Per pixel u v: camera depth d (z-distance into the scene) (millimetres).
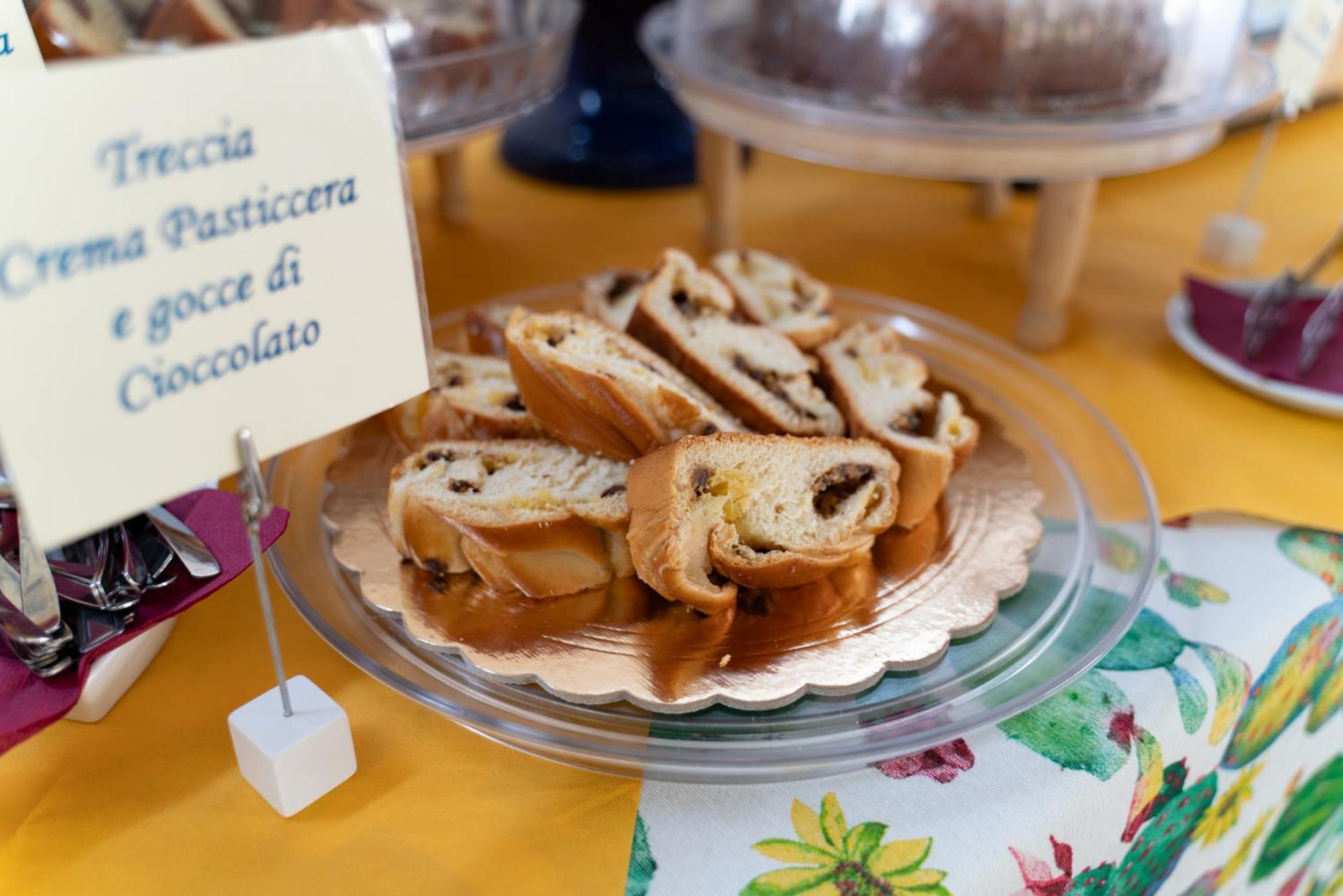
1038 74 536
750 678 353
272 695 340
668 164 812
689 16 652
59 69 241
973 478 462
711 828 329
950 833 328
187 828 326
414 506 389
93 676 352
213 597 409
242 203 274
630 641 370
